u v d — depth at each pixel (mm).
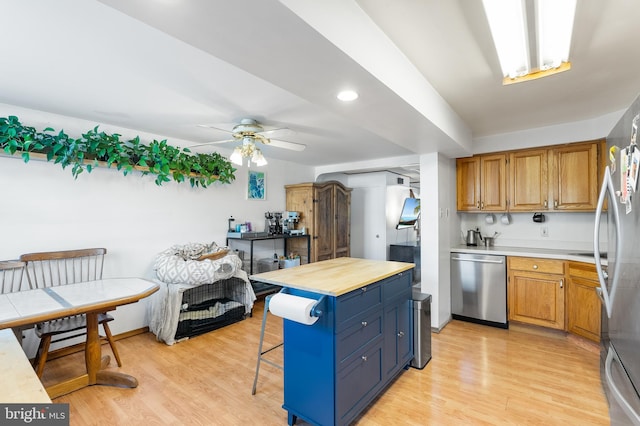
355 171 5852
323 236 5121
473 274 3723
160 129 3340
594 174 3211
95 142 2906
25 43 1688
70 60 1881
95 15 1451
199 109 2703
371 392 2100
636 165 1275
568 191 3352
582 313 2996
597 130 3098
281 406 2156
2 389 904
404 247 5934
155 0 1011
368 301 2098
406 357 2594
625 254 1422
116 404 2166
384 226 6023
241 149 2920
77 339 3012
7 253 2662
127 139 3330
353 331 1929
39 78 2123
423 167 3598
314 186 4965
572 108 2854
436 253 3498
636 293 1250
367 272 2336
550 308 3258
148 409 2113
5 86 2254
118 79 2133
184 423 1977
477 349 3029
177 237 3805
